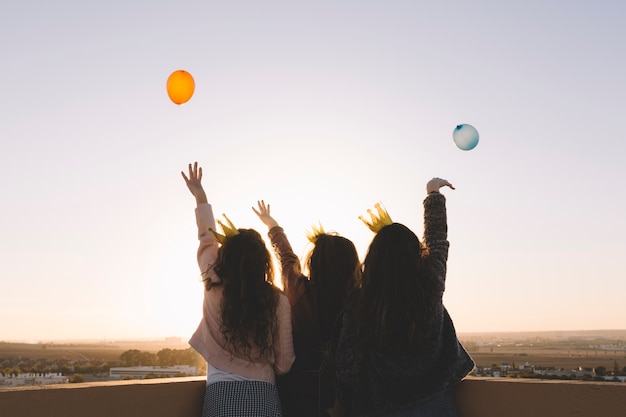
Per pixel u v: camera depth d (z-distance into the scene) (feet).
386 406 7.89
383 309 7.79
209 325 8.71
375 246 8.15
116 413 8.45
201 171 10.53
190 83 14.55
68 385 8.16
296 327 9.08
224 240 9.13
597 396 8.05
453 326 8.23
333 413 8.76
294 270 9.87
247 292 8.54
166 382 9.02
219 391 8.34
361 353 8.13
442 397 8.14
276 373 8.85
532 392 8.52
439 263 8.30
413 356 7.82
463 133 12.09
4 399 7.52
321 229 9.82
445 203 8.89
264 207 11.53
